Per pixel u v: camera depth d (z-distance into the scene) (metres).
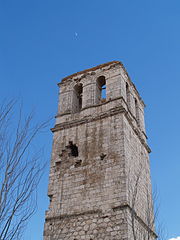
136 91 40.34
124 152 29.02
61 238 26.52
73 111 36.25
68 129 34.00
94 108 34.19
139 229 26.72
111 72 36.59
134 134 33.81
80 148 31.72
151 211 30.47
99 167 29.27
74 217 27.28
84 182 29.06
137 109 39.25
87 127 32.94
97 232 25.50
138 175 28.80
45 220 28.30
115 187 27.20
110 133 31.02
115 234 24.66
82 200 27.98
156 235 29.81
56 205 28.88
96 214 26.52
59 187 30.03
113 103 33.25
